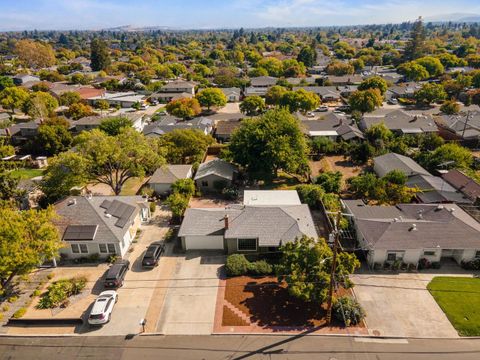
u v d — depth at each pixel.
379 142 62.16
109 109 107.38
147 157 45.28
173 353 24.44
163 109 107.81
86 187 51.03
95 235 34.31
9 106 95.56
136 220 39.69
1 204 37.72
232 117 89.50
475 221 35.91
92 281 31.91
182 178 49.47
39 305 28.94
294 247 29.19
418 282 30.91
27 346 25.42
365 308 27.95
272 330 26.06
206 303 28.92
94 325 26.91
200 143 61.66
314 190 44.25
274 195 44.19
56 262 34.44
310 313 27.55
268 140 50.50
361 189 45.44
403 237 32.97
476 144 66.12
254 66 181.88
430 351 24.19
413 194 43.44
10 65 190.75
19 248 27.53
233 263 32.19
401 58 184.75
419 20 176.62
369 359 23.67
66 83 146.88
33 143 67.62
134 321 27.27
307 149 54.53
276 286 30.62
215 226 36.25
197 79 149.50
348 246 35.41
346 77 138.12
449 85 110.31
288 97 93.06
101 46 183.88
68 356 24.45
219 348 24.72
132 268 33.53
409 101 108.19
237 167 56.62
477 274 31.95
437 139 61.12
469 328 25.89
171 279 31.88
